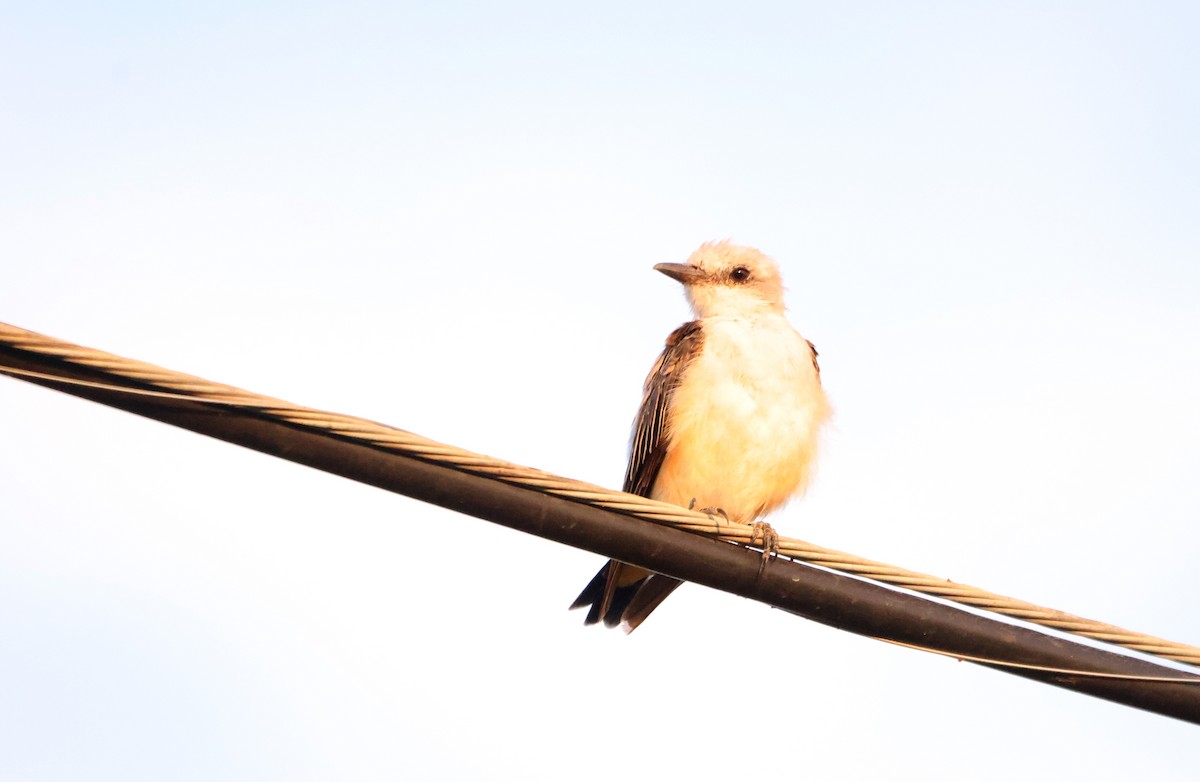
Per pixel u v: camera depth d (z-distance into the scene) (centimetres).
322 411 888
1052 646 1023
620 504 982
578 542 988
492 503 955
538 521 968
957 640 1023
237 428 881
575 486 969
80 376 823
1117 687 1018
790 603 1026
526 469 952
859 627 1030
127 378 831
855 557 1009
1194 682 1011
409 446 914
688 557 1010
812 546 1012
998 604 984
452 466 935
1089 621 980
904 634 1026
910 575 999
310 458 902
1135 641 978
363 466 916
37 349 803
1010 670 1031
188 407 870
